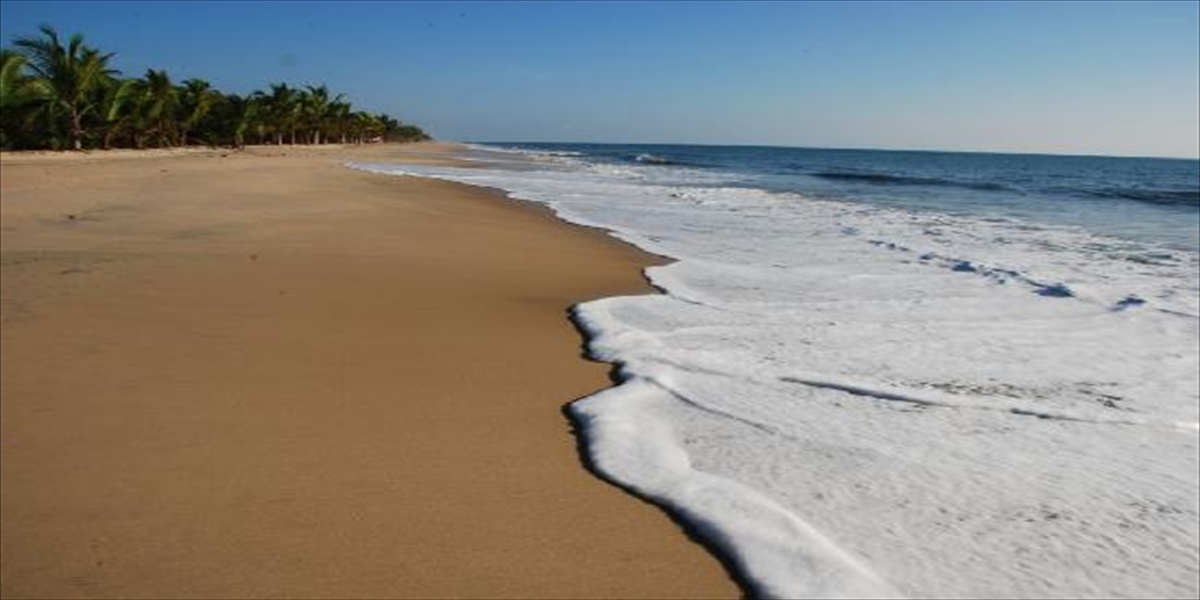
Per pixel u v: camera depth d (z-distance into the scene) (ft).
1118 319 29.17
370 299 28.43
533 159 237.25
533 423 17.28
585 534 12.59
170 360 20.35
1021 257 45.55
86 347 21.03
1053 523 13.75
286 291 28.86
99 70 125.39
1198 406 20.06
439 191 82.94
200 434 15.90
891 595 11.23
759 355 23.13
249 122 192.03
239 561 11.51
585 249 44.73
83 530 12.24
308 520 12.73
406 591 10.94
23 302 25.30
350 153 201.77
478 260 38.70
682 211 70.90
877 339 25.50
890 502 14.26
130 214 49.11
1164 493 15.10
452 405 18.20
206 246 38.32
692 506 13.44
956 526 13.50
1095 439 17.72
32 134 117.70
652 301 30.50
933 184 144.87
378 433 16.37
